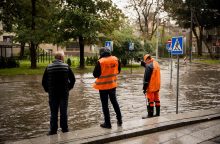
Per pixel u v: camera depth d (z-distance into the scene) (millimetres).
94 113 10461
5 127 8711
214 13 54938
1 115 10250
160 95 14445
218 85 18406
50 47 65000
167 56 67000
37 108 11492
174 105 11906
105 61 7207
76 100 13078
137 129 7102
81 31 28141
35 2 31469
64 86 7094
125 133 6816
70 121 9305
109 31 31641
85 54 64750
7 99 13547
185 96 14148
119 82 20141
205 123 8008
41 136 7223
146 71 9180
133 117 9758
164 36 71688
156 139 6738
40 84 18984
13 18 31391
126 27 36562
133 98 13625
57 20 29609
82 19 27938
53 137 6562
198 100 13062
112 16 31203
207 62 45969
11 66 31344
